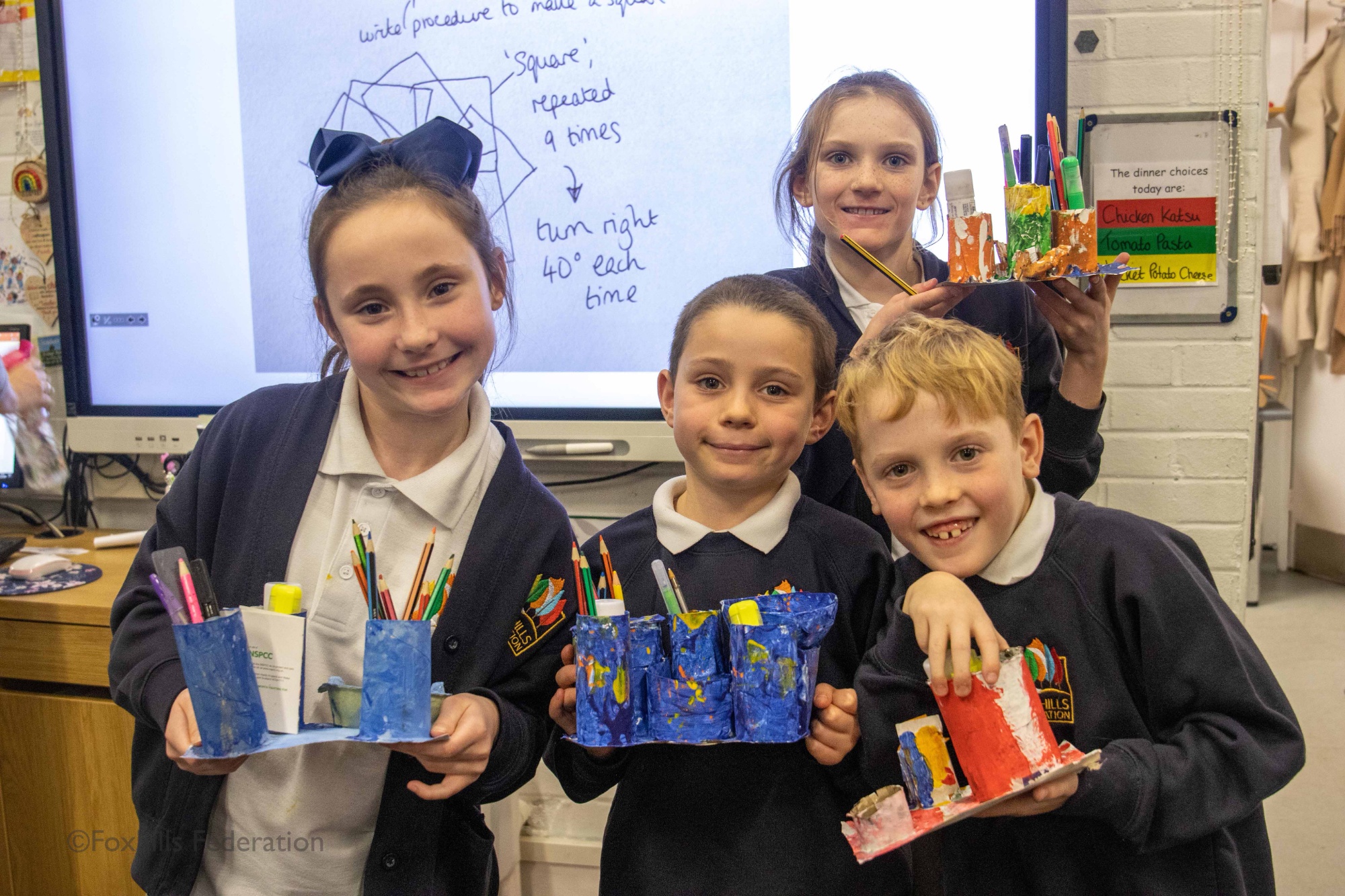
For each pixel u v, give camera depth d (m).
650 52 1.52
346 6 1.63
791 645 0.71
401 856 0.83
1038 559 0.76
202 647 0.65
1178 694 0.72
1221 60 1.42
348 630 0.83
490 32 1.58
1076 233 0.94
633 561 0.90
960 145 1.42
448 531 0.86
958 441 0.73
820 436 0.93
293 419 0.90
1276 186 2.77
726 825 0.82
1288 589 3.48
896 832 0.63
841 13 1.44
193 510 0.89
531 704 0.89
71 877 1.41
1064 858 0.75
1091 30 1.44
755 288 0.88
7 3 1.79
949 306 0.98
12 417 1.78
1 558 1.58
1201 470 1.49
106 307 1.78
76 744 1.39
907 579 0.81
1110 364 1.50
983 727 0.64
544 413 1.61
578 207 1.58
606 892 0.86
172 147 1.72
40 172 1.79
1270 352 3.67
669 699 0.73
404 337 0.76
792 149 1.43
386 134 1.64
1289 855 1.78
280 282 1.70
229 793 0.85
